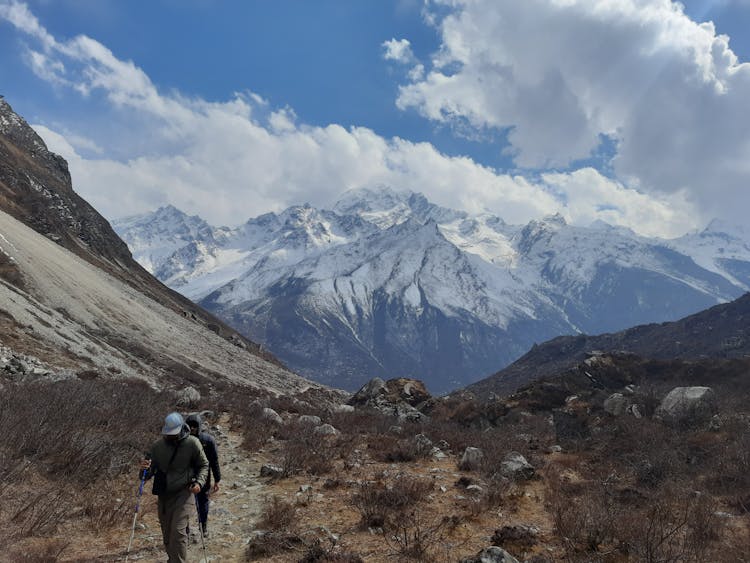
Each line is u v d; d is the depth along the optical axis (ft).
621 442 64.03
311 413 102.63
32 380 70.44
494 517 34.40
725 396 91.66
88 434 43.01
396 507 34.94
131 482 38.24
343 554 25.68
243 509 35.22
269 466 45.70
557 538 30.07
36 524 26.86
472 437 73.56
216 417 76.28
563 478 47.75
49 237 280.31
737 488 42.70
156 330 192.54
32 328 109.09
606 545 28.27
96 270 249.14
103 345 132.67
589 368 126.31
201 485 23.21
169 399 83.35
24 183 327.67
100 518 29.99
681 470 48.19
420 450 57.67
